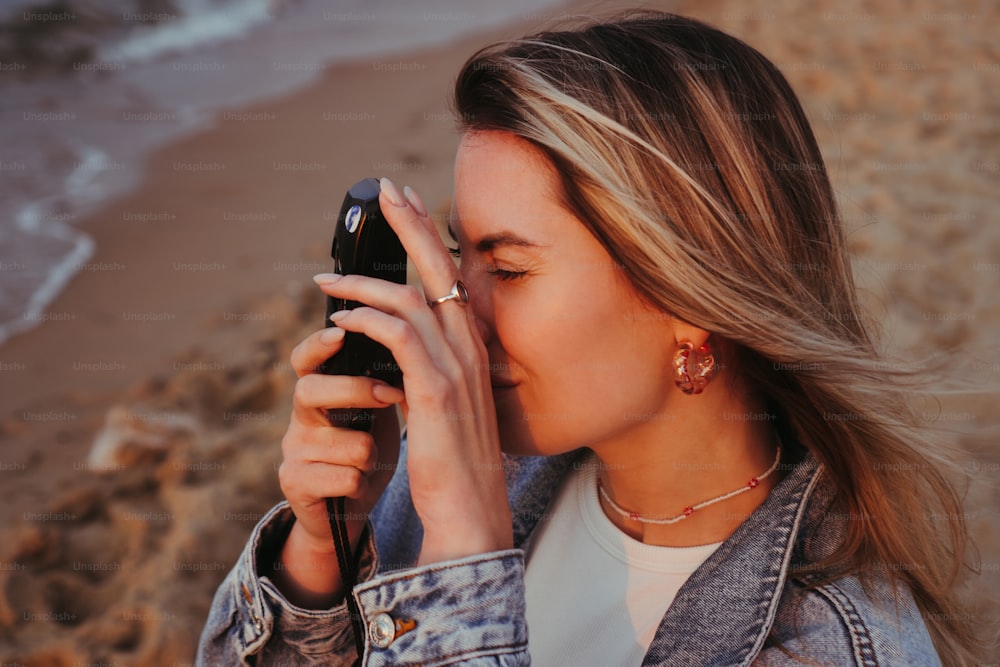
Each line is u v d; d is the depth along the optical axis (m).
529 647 1.30
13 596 3.10
